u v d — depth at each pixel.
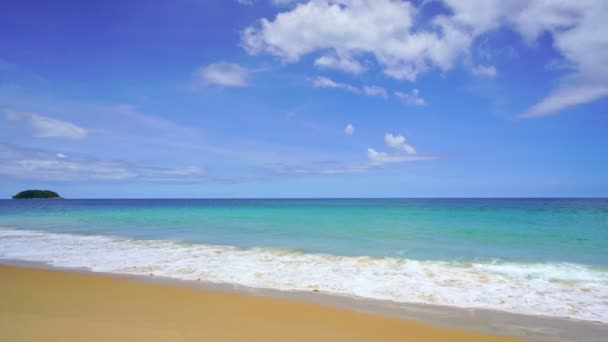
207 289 8.14
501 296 7.76
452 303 7.29
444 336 5.59
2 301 6.91
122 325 5.66
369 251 13.30
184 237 17.23
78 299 7.14
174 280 9.01
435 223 22.80
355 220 25.78
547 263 11.08
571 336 5.67
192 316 6.23
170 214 33.19
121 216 30.58
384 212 34.56
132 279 9.05
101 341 4.94
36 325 5.55
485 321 6.29
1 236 17.67
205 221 25.47
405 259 11.82
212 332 5.48
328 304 7.11
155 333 5.34
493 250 13.32
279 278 9.30
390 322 6.16
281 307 6.86
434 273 9.85
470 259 11.76
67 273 9.64
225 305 6.92
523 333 5.77
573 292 8.06
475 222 22.95
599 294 7.91
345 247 14.20
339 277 9.41
